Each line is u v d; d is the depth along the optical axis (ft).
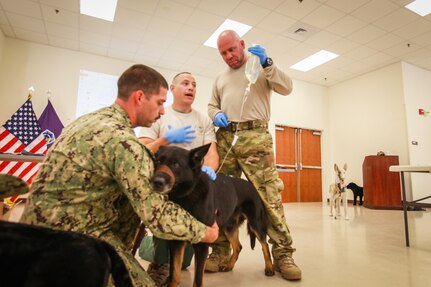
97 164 2.66
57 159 2.66
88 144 2.67
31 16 14.85
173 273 3.74
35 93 17.25
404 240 8.55
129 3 13.58
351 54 19.39
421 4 13.82
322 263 6.06
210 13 14.39
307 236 9.08
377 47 18.30
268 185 5.62
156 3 13.57
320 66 21.62
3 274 1.55
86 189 2.69
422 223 12.19
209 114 6.36
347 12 14.37
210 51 18.72
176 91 5.59
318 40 17.38
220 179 4.86
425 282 4.90
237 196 5.12
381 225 11.48
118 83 3.40
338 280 4.99
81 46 18.08
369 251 7.15
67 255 1.69
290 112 24.29
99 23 15.46
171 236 2.85
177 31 16.22
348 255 6.74
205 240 3.23
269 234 5.57
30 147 13.76
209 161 5.32
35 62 17.48
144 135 5.24
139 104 3.34
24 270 1.58
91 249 1.80
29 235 1.70
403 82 20.20
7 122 15.69
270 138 5.82
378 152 19.97
